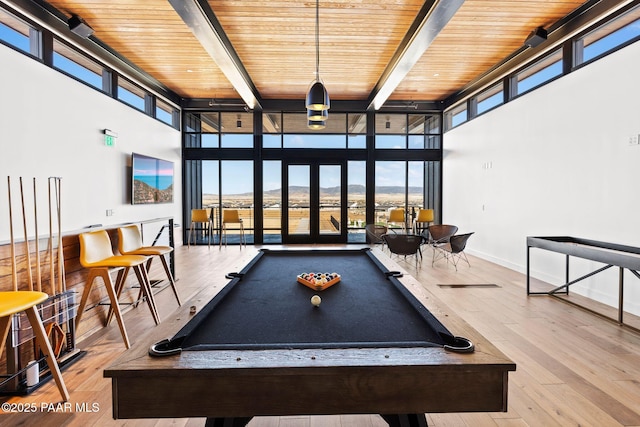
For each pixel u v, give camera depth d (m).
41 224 4.07
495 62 5.91
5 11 3.67
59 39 4.43
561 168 4.67
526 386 2.32
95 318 3.30
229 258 6.97
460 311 3.79
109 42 5.06
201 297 1.92
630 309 3.70
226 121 8.70
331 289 2.20
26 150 3.87
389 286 2.27
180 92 7.77
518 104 5.61
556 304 4.02
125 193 5.97
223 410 1.16
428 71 6.37
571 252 3.72
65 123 4.50
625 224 3.73
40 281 2.55
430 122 8.90
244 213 8.91
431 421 1.98
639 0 3.58
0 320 2.06
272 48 5.21
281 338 1.44
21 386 2.29
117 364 1.15
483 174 6.75
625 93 3.72
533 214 5.26
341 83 7.00
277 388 1.17
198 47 5.25
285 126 8.73
